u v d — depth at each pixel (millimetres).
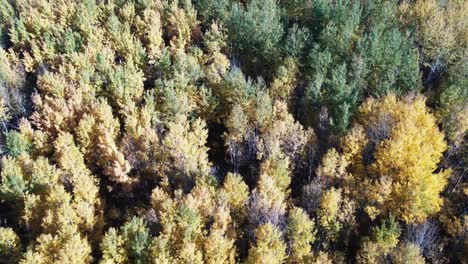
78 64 74188
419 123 57031
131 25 88312
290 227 47438
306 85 71562
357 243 51156
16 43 84625
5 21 89625
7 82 72562
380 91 65375
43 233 49531
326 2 80312
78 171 58062
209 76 71625
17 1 91938
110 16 83812
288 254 48000
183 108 66562
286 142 59250
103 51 76375
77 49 80500
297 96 71562
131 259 46969
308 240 47812
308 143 59312
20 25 83688
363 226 52438
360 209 52750
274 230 44969
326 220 49875
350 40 74375
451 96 61562
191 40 84750
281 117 62656
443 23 73250
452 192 56906
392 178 54219
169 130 64688
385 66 68562
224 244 45344
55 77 71375
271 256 42844
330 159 53219
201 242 47594
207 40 79938
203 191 49719
